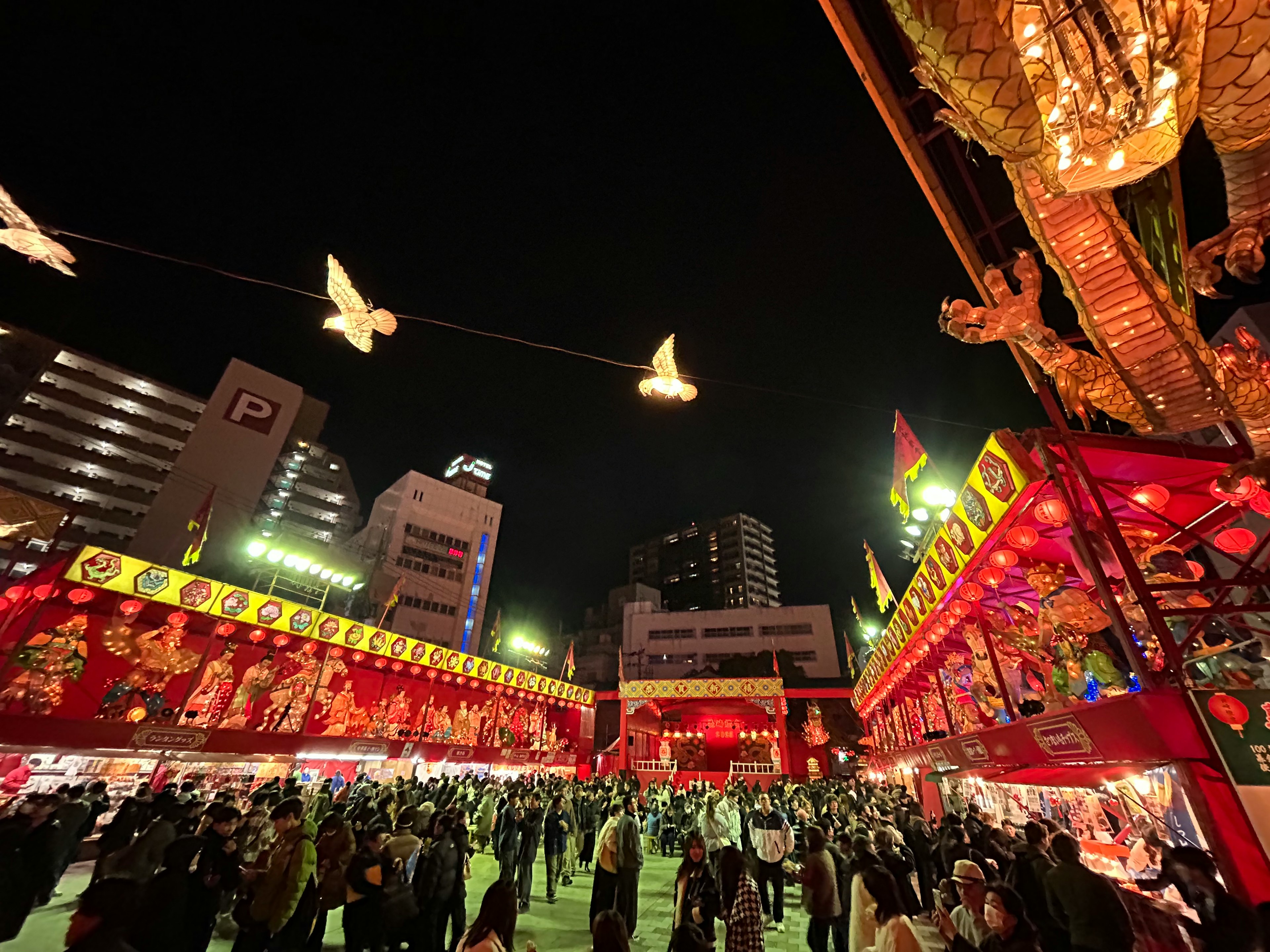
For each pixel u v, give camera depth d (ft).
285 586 105.70
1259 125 9.84
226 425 163.43
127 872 19.77
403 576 185.37
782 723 117.29
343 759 67.15
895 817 37.24
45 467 137.90
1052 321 22.71
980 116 9.26
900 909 13.08
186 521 149.38
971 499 30.19
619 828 27.37
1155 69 9.09
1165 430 20.72
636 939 27.40
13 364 141.18
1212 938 14.23
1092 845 25.86
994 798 38.24
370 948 18.99
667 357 24.39
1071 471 24.41
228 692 67.51
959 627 46.57
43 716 44.14
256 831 28.37
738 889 17.74
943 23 8.25
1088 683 28.48
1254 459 20.07
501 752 92.53
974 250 21.57
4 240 17.71
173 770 52.42
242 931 19.17
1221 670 25.70
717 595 329.52
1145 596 21.12
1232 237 13.50
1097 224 17.71
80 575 51.80
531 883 33.73
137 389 156.04
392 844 21.94
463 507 216.33
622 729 119.14
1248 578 21.84
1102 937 13.58
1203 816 17.34
